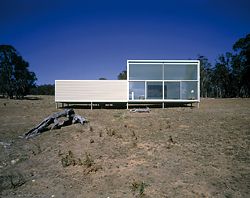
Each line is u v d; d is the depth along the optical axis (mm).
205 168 6160
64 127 10797
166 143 8070
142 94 18047
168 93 18094
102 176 5977
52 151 7914
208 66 64938
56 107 18734
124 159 6891
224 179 5602
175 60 18047
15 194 5379
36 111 17156
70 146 8250
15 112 16906
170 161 6641
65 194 5305
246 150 7227
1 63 48219
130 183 5574
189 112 14695
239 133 8914
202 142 8086
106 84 18062
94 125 11070
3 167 6922
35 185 5754
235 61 54844
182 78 18125
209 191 5133
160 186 5383
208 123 10805
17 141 9250
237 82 57438
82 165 6574
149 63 18047
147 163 6566
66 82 18078
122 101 18031
